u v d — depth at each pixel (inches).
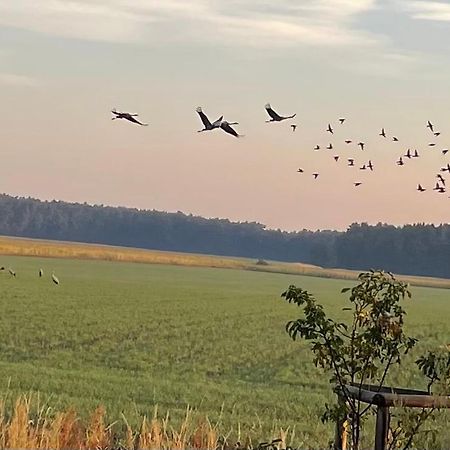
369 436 442.3
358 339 319.3
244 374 1144.8
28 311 1847.9
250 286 3412.9
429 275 5964.6
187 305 2252.7
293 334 321.7
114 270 3976.4
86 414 671.8
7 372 989.8
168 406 796.0
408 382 1012.5
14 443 371.2
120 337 1508.4
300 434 636.1
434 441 315.3
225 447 466.6
